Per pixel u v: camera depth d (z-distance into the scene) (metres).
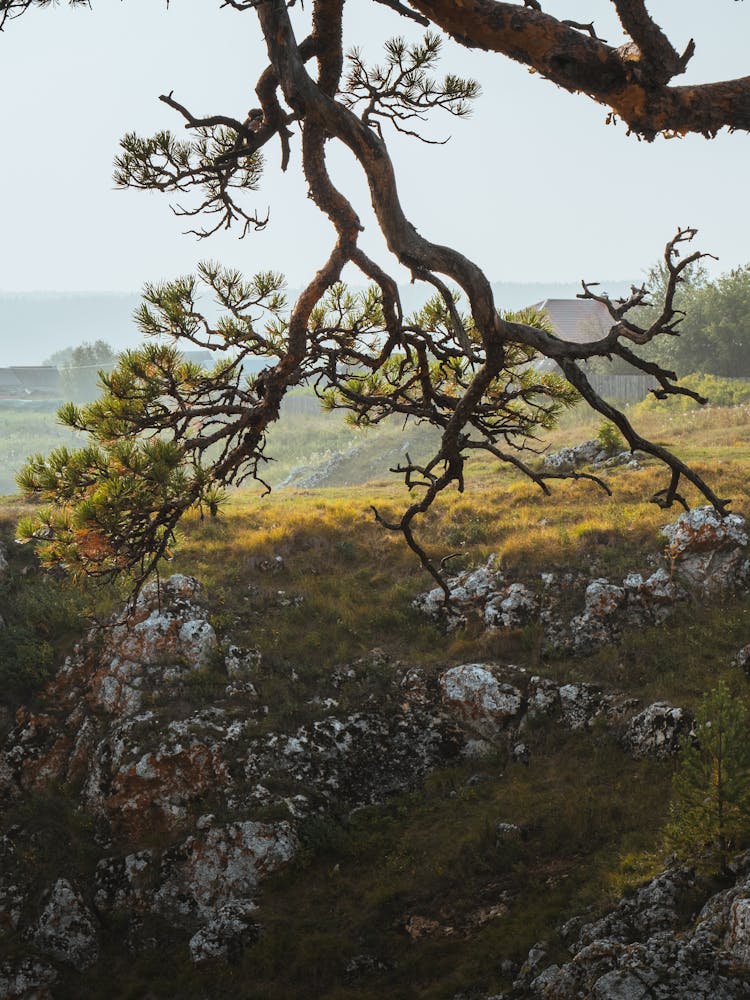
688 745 13.80
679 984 10.68
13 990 15.73
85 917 16.98
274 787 18.66
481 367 4.53
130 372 6.57
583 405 50.38
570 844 16.19
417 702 20.75
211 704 20.47
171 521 6.33
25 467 6.66
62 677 21.50
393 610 23.39
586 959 11.70
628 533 24.08
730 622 20.92
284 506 30.06
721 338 55.62
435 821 18.02
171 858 17.66
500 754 19.50
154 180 5.78
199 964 15.47
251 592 24.22
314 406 68.44
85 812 19.22
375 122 5.90
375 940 15.20
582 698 19.69
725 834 13.20
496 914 14.91
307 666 21.77
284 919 15.98
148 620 21.91
